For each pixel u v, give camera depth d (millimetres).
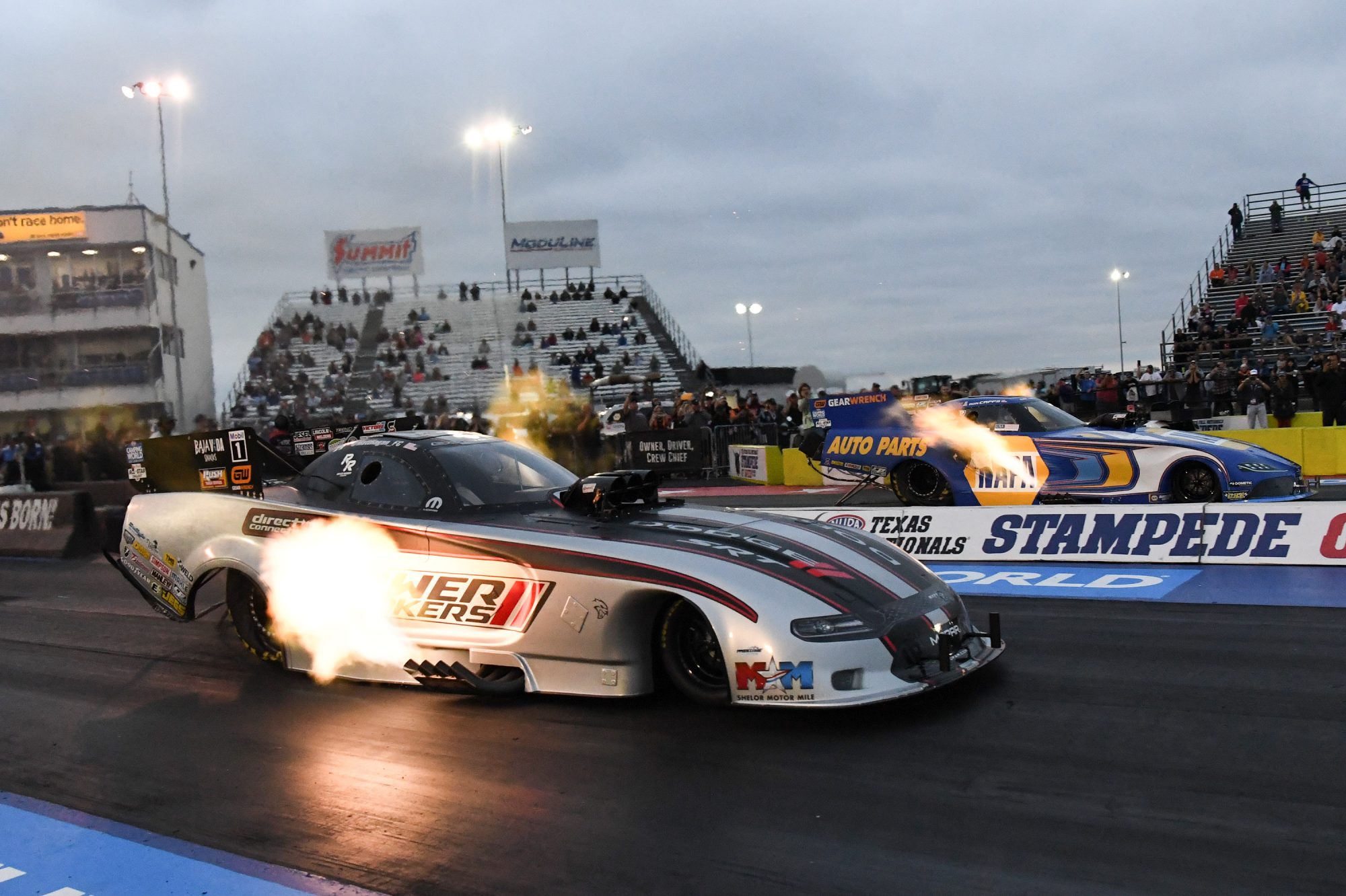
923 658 4508
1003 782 3822
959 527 8898
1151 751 4027
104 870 3643
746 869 3297
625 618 4754
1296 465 9781
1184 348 24344
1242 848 3219
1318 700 4500
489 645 5062
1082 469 10203
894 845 3389
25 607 9000
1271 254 29188
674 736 4480
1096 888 3043
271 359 36656
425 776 4273
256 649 6176
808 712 4641
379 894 3309
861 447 11578
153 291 35531
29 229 34531
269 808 4070
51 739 5160
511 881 3326
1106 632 5906
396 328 40125
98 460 19719
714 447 19359
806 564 4676
